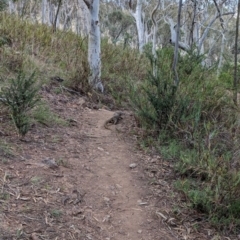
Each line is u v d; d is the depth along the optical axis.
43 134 4.39
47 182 3.27
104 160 4.06
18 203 2.86
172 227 3.01
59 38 9.20
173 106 4.67
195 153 3.95
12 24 8.73
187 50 7.34
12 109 3.97
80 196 3.20
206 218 3.13
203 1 13.57
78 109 5.89
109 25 28.30
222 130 4.41
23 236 2.51
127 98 6.55
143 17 21.53
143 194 3.44
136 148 4.50
